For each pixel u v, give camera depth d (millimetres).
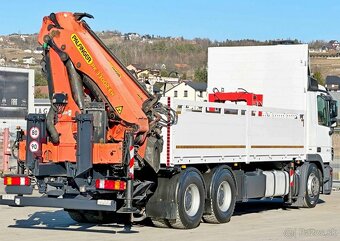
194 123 13789
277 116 17109
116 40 118688
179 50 116375
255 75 18969
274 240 12461
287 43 19531
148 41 119875
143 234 12984
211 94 18062
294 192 18203
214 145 14438
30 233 13047
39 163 12625
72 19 13023
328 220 15852
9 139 26578
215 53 19422
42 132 12672
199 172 14117
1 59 123688
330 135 19906
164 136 13062
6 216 15930
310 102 18875
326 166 19797
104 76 12844
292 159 17844
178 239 12375
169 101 13117
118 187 12211
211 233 13242
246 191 15844
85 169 12273
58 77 12922
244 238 12641
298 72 18578
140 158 12758
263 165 17500
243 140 15547
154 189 13609
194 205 13984
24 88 38688
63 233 13070
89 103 12617
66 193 12648
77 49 12875
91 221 14828
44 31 13008
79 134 12328
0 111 37344
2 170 26094
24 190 12867
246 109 15672
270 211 17859
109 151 12320
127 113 12727
